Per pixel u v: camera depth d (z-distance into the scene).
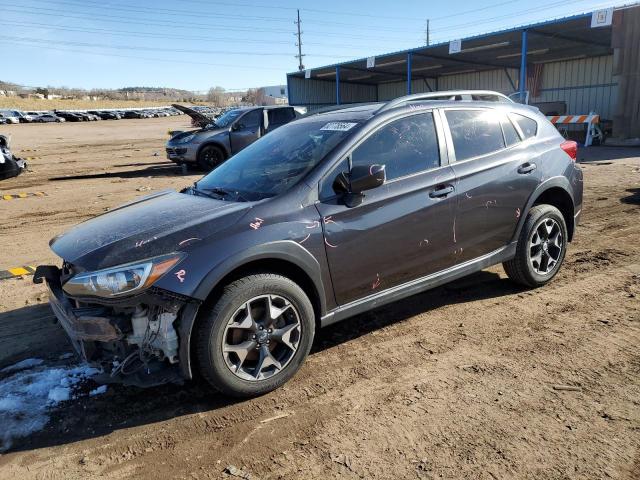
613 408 2.91
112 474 2.59
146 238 3.03
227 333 3.05
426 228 3.81
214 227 3.07
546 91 29.08
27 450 2.79
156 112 66.12
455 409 2.98
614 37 18.09
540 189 4.50
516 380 3.25
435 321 4.18
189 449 2.76
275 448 2.73
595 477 2.40
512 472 2.46
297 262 3.22
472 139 4.22
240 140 14.20
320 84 33.69
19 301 4.93
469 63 28.86
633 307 4.23
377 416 2.95
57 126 47.72
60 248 3.31
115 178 13.60
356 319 4.30
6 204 10.12
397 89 36.62
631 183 9.95
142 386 2.97
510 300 4.52
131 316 2.93
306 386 3.31
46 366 3.68
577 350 3.58
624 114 18.50
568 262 5.42
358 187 3.29
